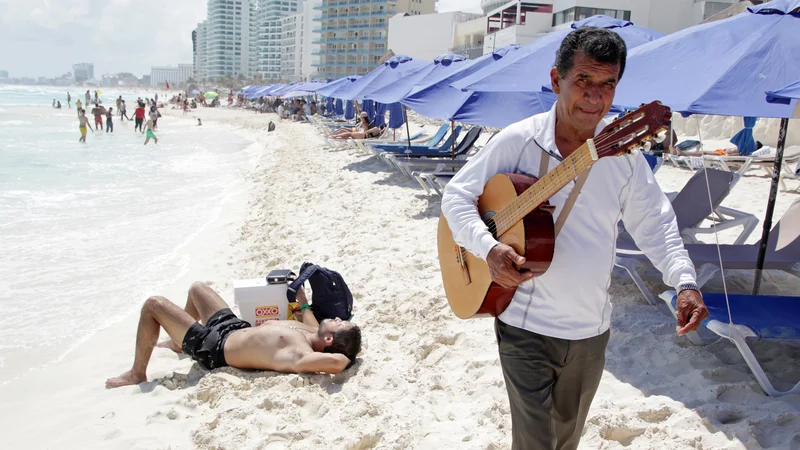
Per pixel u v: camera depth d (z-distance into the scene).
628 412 3.14
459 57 11.91
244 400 3.58
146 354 4.10
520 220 1.88
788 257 4.79
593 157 1.69
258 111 59.19
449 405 3.42
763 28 3.76
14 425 3.57
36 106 69.56
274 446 3.11
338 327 3.99
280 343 3.93
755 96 3.35
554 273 1.90
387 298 5.17
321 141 22.80
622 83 4.12
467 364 3.81
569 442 2.14
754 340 4.08
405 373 3.85
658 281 5.18
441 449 2.96
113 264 7.20
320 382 3.77
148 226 9.40
